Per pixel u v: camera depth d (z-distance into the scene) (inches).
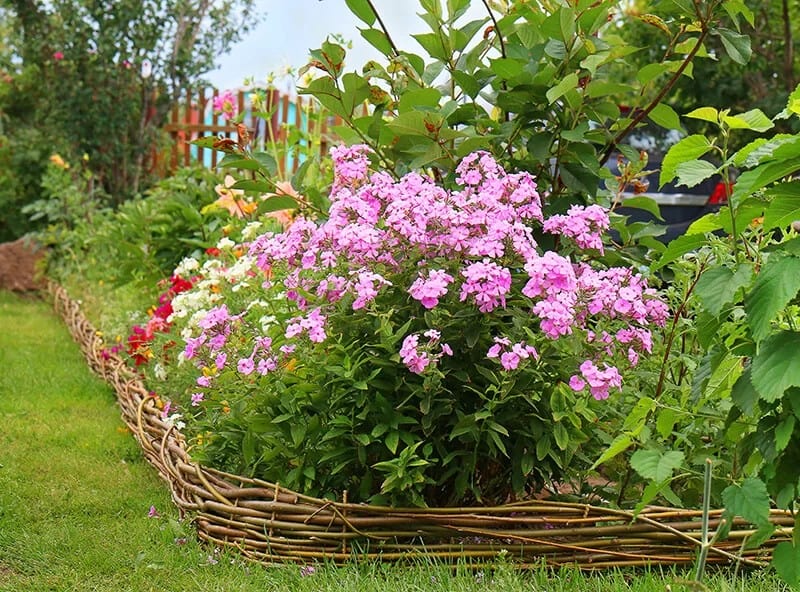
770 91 403.2
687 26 142.0
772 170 86.8
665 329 132.0
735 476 120.9
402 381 116.7
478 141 137.5
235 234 243.8
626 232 150.5
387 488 114.5
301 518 118.6
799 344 85.4
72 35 465.4
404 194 122.4
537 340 115.1
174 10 478.0
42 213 423.2
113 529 132.3
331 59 144.8
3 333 317.4
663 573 116.2
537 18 150.0
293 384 125.3
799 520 90.2
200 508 125.9
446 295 120.6
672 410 107.0
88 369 256.5
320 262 123.8
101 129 466.3
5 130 522.6
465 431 114.7
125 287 285.7
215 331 132.6
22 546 124.6
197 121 508.7
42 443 178.9
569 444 117.1
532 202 127.4
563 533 115.5
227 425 131.0
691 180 97.3
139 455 173.2
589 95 138.4
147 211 273.1
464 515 115.0
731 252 111.0
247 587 109.8
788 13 400.8
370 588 105.6
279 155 269.1
